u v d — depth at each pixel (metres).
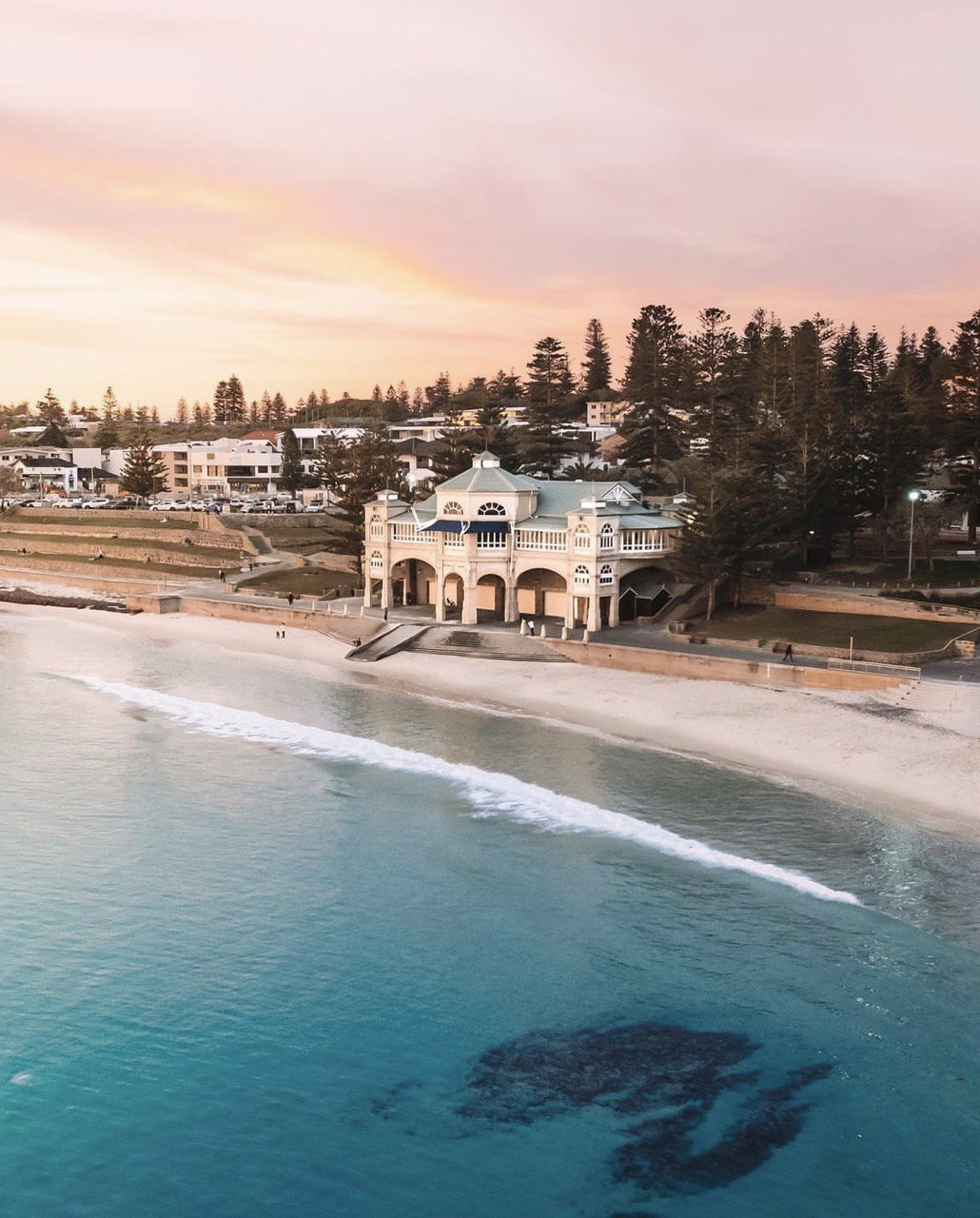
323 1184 30.28
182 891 47.34
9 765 64.25
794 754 61.97
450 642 92.75
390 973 40.44
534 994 38.91
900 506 103.00
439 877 48.16
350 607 107.38
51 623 114.56
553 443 151.88
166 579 131.88
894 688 70.12
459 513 97.12
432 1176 30.47
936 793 54.78
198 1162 31.11
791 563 102.94
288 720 73.44
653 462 145.38
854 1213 28.72
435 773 61.88
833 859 48.31
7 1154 31.41
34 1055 35.78
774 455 108.88
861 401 181.38
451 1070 34.97
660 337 146.12
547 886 47.06
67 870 49.50
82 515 169.62
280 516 155.12
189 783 61.06
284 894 46.91
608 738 67.31
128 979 40.25
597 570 90.62
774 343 174.25
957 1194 29.28
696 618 93.69
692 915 43.91
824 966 39.91
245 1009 38.41
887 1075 33.97
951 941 41.25
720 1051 35.44
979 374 107.25
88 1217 29.17
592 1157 31.00
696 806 55.25
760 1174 30.14
